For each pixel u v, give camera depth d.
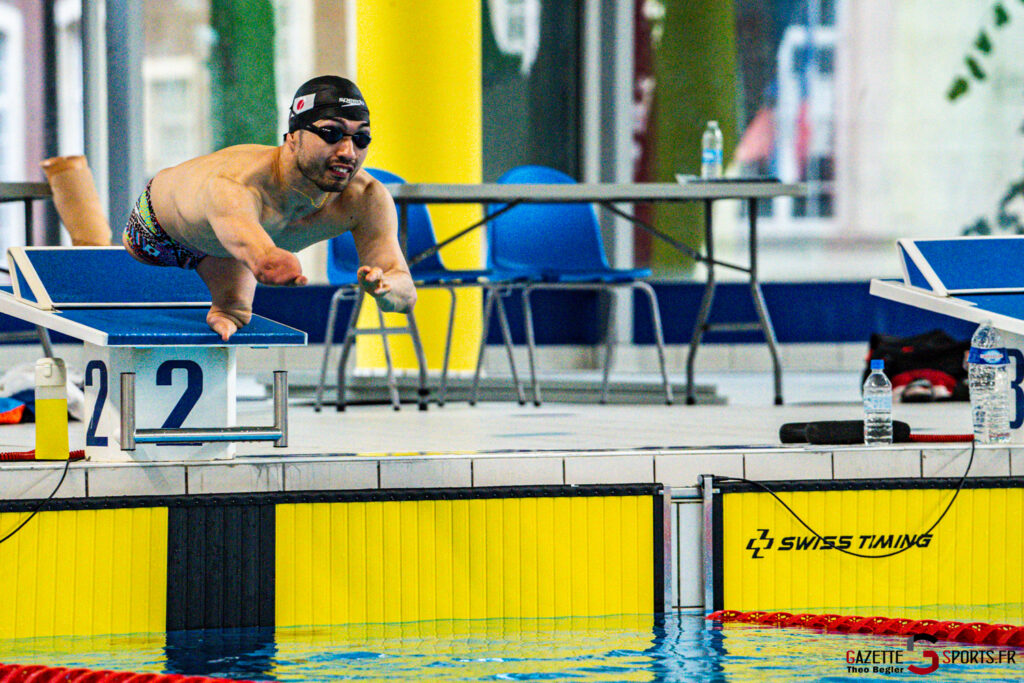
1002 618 11.96
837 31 37.25
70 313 12.11
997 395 13.23
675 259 36.59
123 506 11.41
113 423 11.78
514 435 15.78
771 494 12.38
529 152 37.03
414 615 11.84
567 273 21.81
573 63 36.91
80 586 11.34
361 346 27.64
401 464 11.91
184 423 12.03
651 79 36.78
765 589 12.40
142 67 33.69
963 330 35.75
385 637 11.16
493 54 36.69
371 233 11.54
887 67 37.44
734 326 22.12
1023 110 37.62
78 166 17.80
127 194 33.38
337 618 11.73
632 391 23.78
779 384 21.89
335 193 11.28
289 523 11.69
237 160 11.06
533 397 23.80
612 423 17.88
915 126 37.62
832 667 9.81
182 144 36.56
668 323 35.47
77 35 33.81
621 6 35.81
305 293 33.75
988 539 12.78
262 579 11.64
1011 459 12.89
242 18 36.47
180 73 36.41
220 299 11.98
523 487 12.04
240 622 11.62
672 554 12.30
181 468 11.56
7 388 18.75
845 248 37.75
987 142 37.66
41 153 34.00
